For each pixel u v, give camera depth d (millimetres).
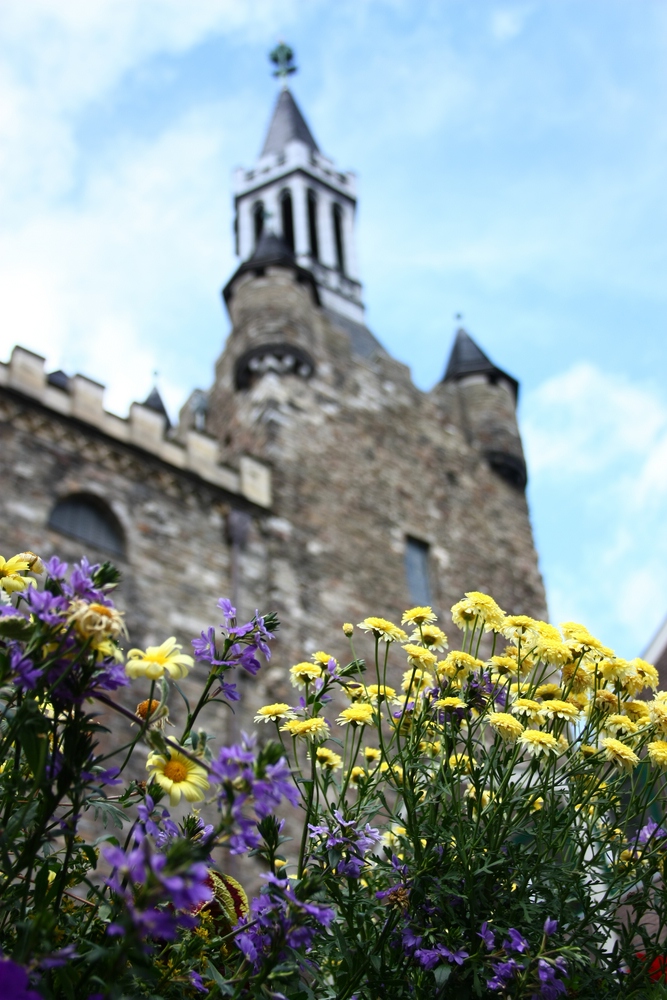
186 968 3178
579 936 3623
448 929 3564
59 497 17250
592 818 4070
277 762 2859
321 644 18719
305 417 22438
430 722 4074
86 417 18500
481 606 4301
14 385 17812
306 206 33938
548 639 4164
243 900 3914
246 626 3543
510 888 3723
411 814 3754
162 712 3078
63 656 2951
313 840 3783
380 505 22234
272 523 19906
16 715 2793
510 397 27688
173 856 2605
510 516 25047
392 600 20656
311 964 3410
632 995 3559
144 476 18703
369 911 3633
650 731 4129
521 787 4109
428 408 25703
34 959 2572
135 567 17391
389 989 3510
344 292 32031
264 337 23094
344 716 4031
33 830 3078
